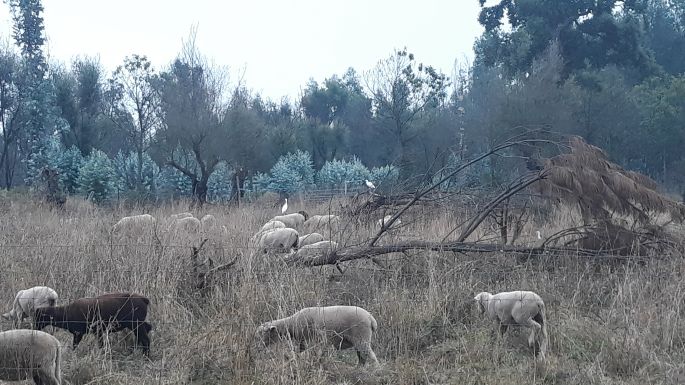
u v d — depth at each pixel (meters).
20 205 22.28
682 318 8.79
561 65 36.31
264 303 8.83
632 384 7.18
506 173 25.02
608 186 11.59
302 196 27.33
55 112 40.50
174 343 8.37
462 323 9.08
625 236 11.33
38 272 10.04
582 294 9.96
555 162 12.01
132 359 8.20
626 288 9.39
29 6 42.12
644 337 8.01
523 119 30.75
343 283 10.48
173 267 10.09
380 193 15.79
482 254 11.16
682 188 41.59
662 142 41.00
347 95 66.75
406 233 12.96
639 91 44.72
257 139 35.50
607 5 42.94
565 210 13.91
